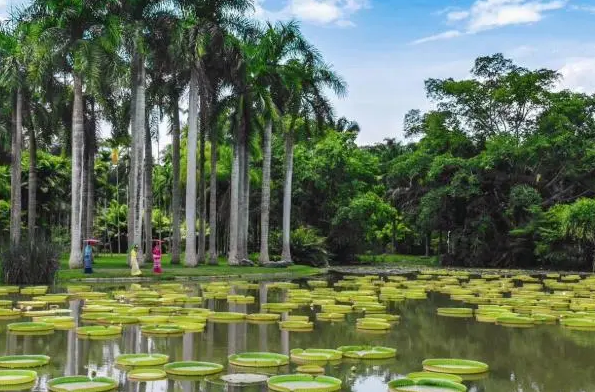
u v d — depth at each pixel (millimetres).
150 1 30172
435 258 53531
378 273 38000
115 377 9508
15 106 32625
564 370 10719
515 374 10398
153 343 12312
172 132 36125
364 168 53562
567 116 50469
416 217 53812
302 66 36969
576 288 27516
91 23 28344
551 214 45875
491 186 49969
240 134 35656
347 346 12156
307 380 9094
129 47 28812
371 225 51969
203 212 37719
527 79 50469
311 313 17312
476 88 52594
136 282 26047
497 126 54188
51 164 49719
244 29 33312
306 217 50906
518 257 48750
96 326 13953
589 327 15539
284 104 36750
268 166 37594
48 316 15445
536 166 49125
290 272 34188
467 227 49312
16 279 23344
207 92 33281
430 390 8617
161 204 66812
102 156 65000
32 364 10141
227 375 9664
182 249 59531
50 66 28516
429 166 51812
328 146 49906
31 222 36312
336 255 52062
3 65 29375
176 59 31000
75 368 10078
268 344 12508
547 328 15430
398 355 11750
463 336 14031
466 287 26609
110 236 64438
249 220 52094
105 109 30969
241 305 19016
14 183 31766
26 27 27938
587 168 47469
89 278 25656
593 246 43844
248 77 35125
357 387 9188
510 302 20453
